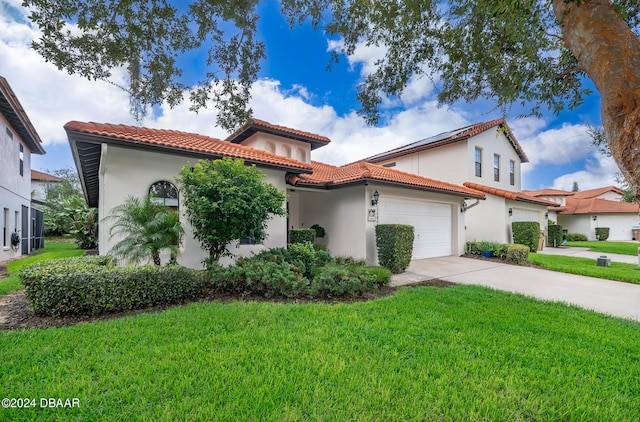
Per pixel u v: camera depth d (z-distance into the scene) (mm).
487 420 2537
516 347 3920
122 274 5195
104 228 7160
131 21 4375
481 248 13883
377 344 3908
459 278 9070
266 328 4348
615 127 2412
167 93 5113
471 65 5113
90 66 4559
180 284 5723
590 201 33375
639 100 2266
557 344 4066
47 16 4059
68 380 2922
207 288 6219
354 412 2570
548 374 3273
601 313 5660
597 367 3477
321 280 6383
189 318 4668
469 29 4902
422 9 4668
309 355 3545
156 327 4301
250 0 4734
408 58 5625
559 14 3008
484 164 17828
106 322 4504
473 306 5777
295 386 2912
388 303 5852
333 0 5000
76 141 6855
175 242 6918
